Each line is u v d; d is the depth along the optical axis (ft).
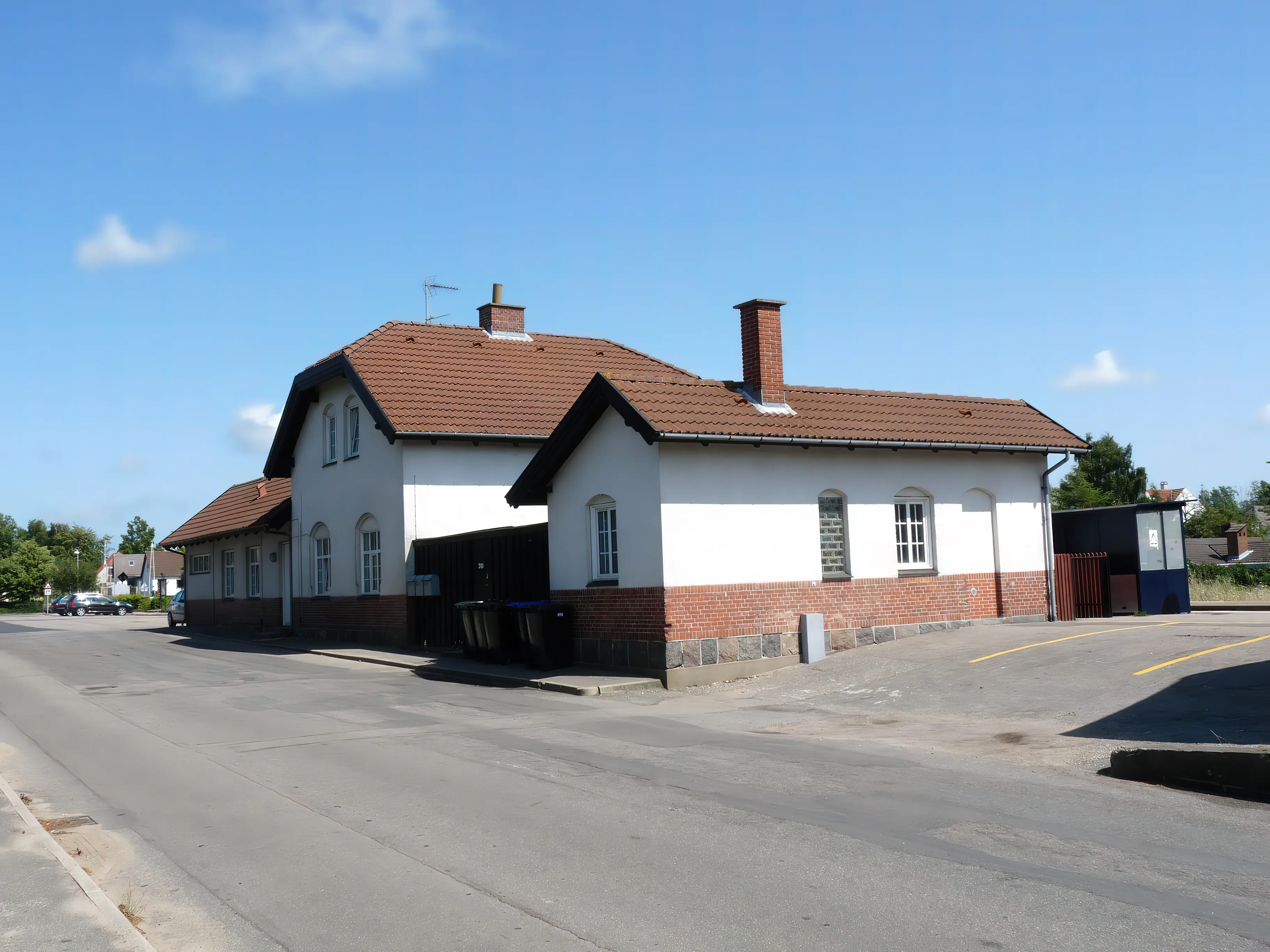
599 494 61.82
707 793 29.22
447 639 77.66
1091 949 17.35
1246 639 51.39
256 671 69.00
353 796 29.81
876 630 64.39
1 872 22.06
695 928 18.67
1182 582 78.23
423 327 94.68
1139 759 30.71
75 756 37.83
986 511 71.15
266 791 30.86
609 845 24.04
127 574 411.13
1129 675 45.83
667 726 42.73
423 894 21.07
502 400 86.07
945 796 28.63
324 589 97.09
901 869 21.81
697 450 58.70
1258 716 36.76
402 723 43.70
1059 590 74.08
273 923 19.80
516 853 23.61
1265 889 20.38
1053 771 32.19
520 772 32.65
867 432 64.18
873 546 65.21
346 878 22.27
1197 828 25.14
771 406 63.67
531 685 57.52
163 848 25.17
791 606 60.90
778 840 24.12
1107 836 24.40
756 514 60.44
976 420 71.82
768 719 44.93
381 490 84.74
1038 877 21.17
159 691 57.62
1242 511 300.61
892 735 39.93
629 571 59.36
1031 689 46.16
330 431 95.50
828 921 18.84
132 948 17.69
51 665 75.87
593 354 99.09
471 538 74.59
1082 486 200.75
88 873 23.12
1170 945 17.47
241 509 124.57
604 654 60.80
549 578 66.08
